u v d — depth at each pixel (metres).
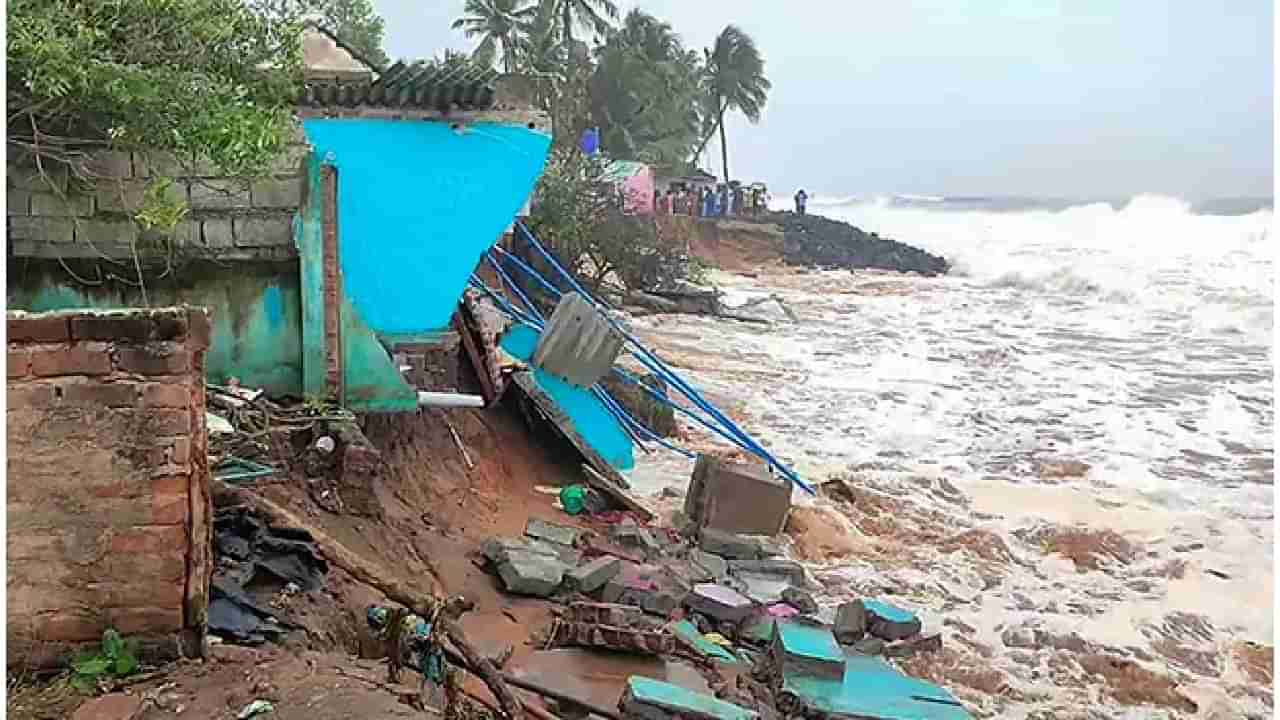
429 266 12.89
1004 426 22.80
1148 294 48.88
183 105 9.88
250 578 8.09
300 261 11.70
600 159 39.88
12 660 6.19
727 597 11.54
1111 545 15.50
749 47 78.75
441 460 14.09
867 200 188.50
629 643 9.80
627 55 61.84
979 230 106.38
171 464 6.27
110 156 11.12
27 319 5.90
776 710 9.42
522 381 15.99
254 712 6.05
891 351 32.62
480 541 12.39
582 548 12.80
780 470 16.89
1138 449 21.08
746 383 26.30
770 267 62.53
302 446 10.84
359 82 15.25
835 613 12.41
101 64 9.22
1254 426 23.17
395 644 7.18
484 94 14.58
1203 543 15.68
